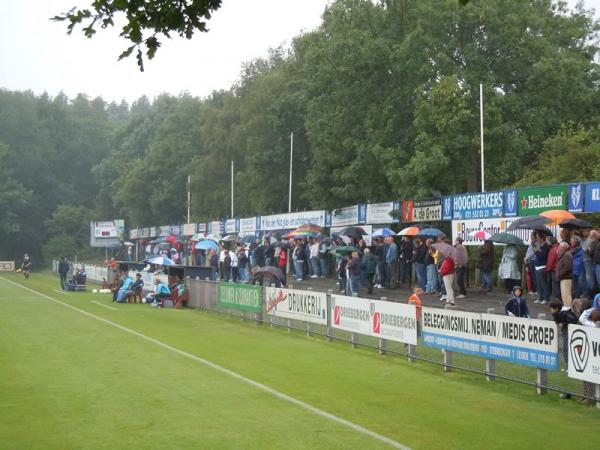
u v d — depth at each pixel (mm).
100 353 19375
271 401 13445
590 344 12953
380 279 32375
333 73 40812
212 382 15266
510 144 35281
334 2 41188
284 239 41188
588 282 18984
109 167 110438
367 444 10508
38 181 115312
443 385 15273
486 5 35656
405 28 39281
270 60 69750
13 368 16891
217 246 44969
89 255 106750
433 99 34562
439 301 26484
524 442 10789
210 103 88062
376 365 17734
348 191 41875
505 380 15633
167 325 26672
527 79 37344
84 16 8922
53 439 10672
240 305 28875
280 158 56344
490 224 27266
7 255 111312
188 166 85250
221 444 10406
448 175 36031
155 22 9148
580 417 12461
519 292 17656
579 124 36906
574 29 41156
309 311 23500
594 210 22812
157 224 90438
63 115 123250
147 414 12297
